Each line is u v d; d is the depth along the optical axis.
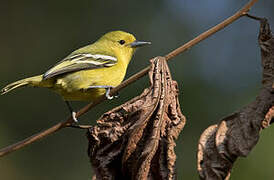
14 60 16.61
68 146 14.54
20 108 15.23
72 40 16.86
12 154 14.38
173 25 16.72
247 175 10.07
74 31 16.95
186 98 14.31
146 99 5.45
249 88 14.53
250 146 4.79
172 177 5.20
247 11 5.60
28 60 16.64
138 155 5.26
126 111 5.55
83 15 17.11
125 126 5.62
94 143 5.71
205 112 14.00
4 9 17.17
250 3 5.57
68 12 17.14
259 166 10.11
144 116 5.29
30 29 17.05
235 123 4.94
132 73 15.80
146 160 5.14
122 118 5.65
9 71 16.39
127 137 5.52
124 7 17.08
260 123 4.89
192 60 15.53
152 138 5.20
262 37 5.48
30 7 17.28
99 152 5.69
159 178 5.23
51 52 16.75
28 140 6.29
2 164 14.18
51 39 16.91
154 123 5.27
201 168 4.82
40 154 14.57
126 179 5.41
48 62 16.66
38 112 15.21
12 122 15.10
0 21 16.98
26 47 16.86
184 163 13.02
